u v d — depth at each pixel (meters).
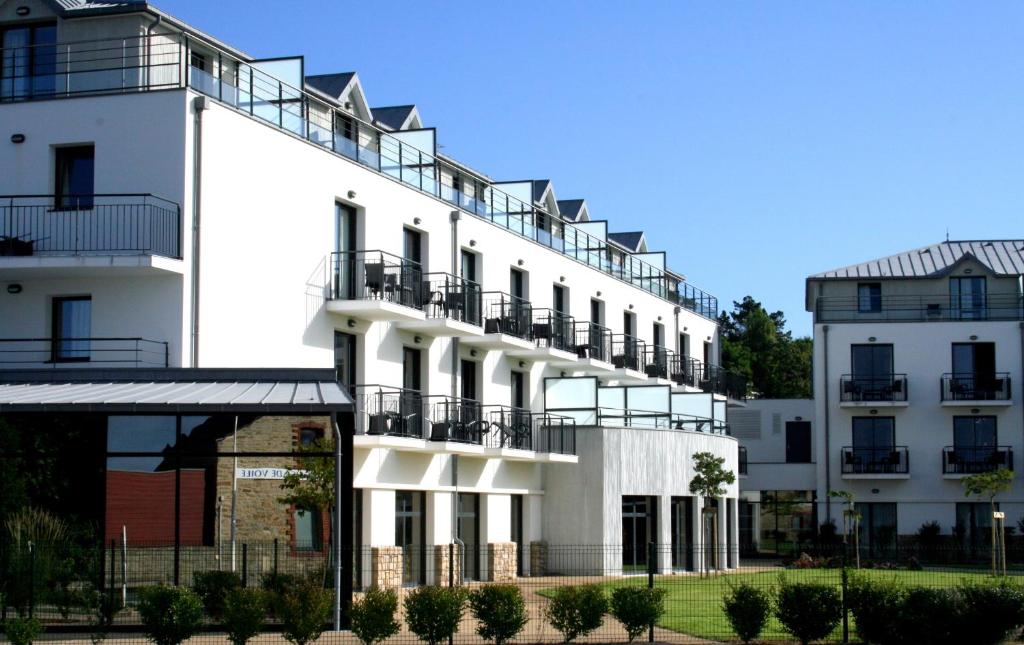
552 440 41.09
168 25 29.03
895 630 21.14
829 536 57.72
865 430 58.78
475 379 39.25
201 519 25.30
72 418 24.77
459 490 36.81
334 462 24.67
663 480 43.34
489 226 39.81
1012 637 21.61
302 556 25.89
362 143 33.50
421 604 20.62
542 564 40.91
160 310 26.73
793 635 21.84
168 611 19.92
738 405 61.16
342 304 31.31
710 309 61.53
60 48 28.72
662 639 21.95
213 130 27.66
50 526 23.98
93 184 27.42
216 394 23.72
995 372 58.00
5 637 20.44
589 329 45.34
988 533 56.97
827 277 60.41
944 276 59.84
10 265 26.00
